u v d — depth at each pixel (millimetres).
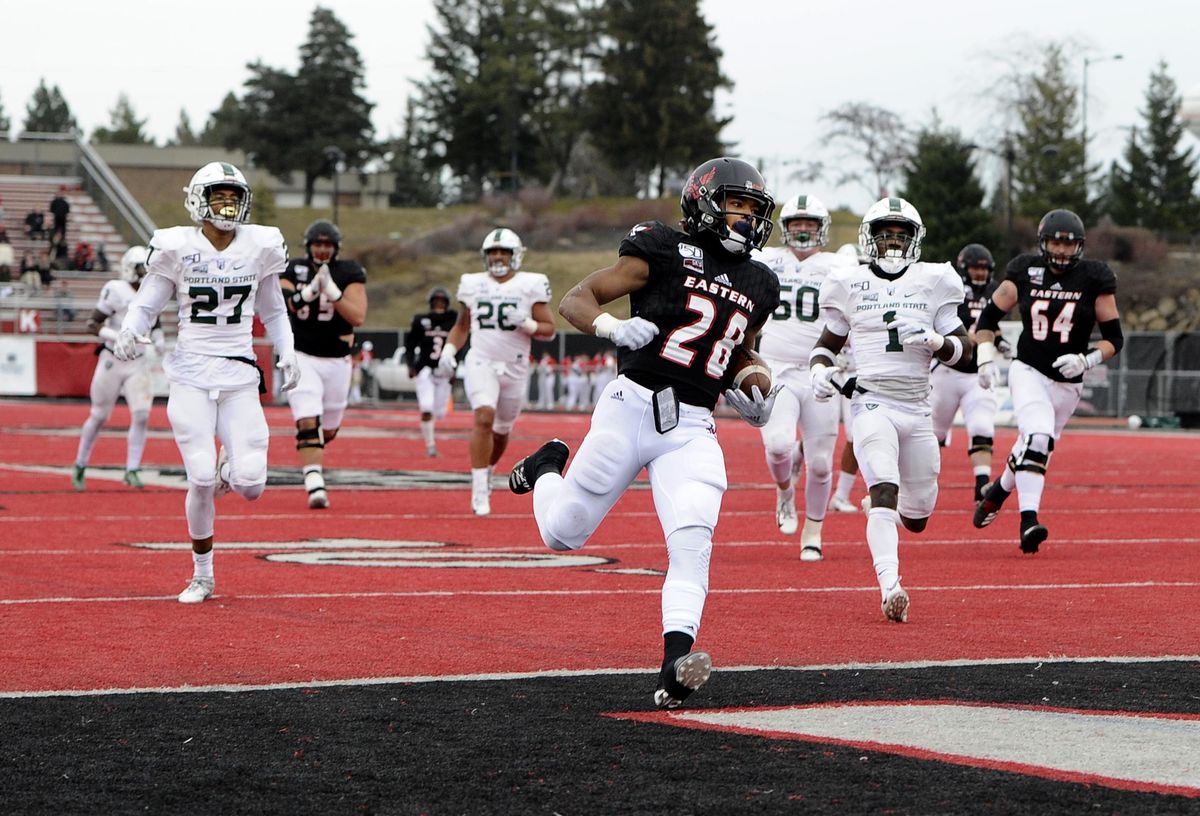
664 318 10328
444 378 41406
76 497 26969
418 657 11953
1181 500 29109
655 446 10305
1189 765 8211
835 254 20438
